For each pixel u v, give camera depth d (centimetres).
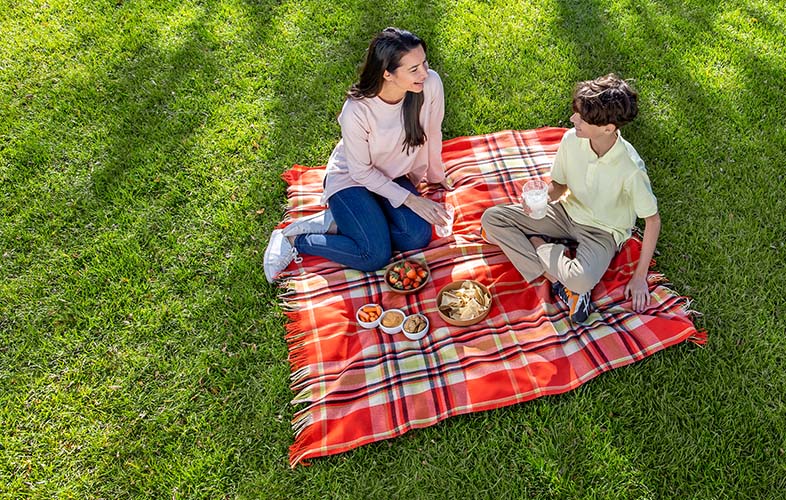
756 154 368
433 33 470
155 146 403
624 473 242
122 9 514
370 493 246
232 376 286
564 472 245
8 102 439
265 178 381
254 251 341
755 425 252
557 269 289
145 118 423
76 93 442
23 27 501
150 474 258
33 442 270
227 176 384
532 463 248
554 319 295
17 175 390
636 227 331
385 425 262
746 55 433
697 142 377
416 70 270
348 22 486
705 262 314
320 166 386
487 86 430
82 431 273
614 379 271
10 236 356
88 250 347
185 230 355
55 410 281
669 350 279
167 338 304
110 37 488
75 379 291
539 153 380
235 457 261
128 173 387
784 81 413
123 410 279
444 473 249
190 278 332
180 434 270
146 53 472
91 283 330
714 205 342
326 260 332
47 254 347
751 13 468
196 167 389
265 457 260
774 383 264
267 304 316
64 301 323
